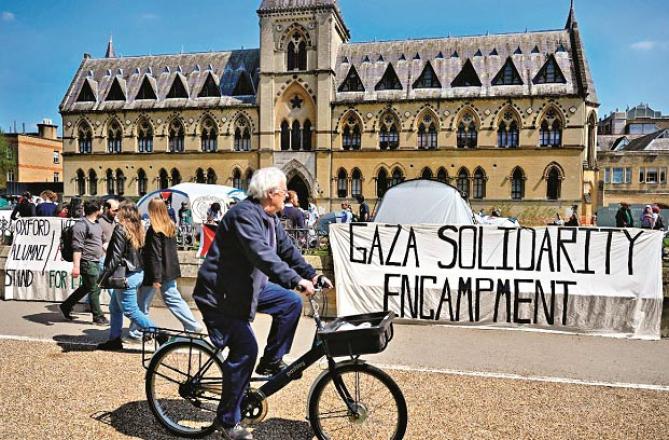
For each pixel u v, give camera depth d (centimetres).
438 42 4853
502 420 636
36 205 1988
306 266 593
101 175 5141
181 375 649
